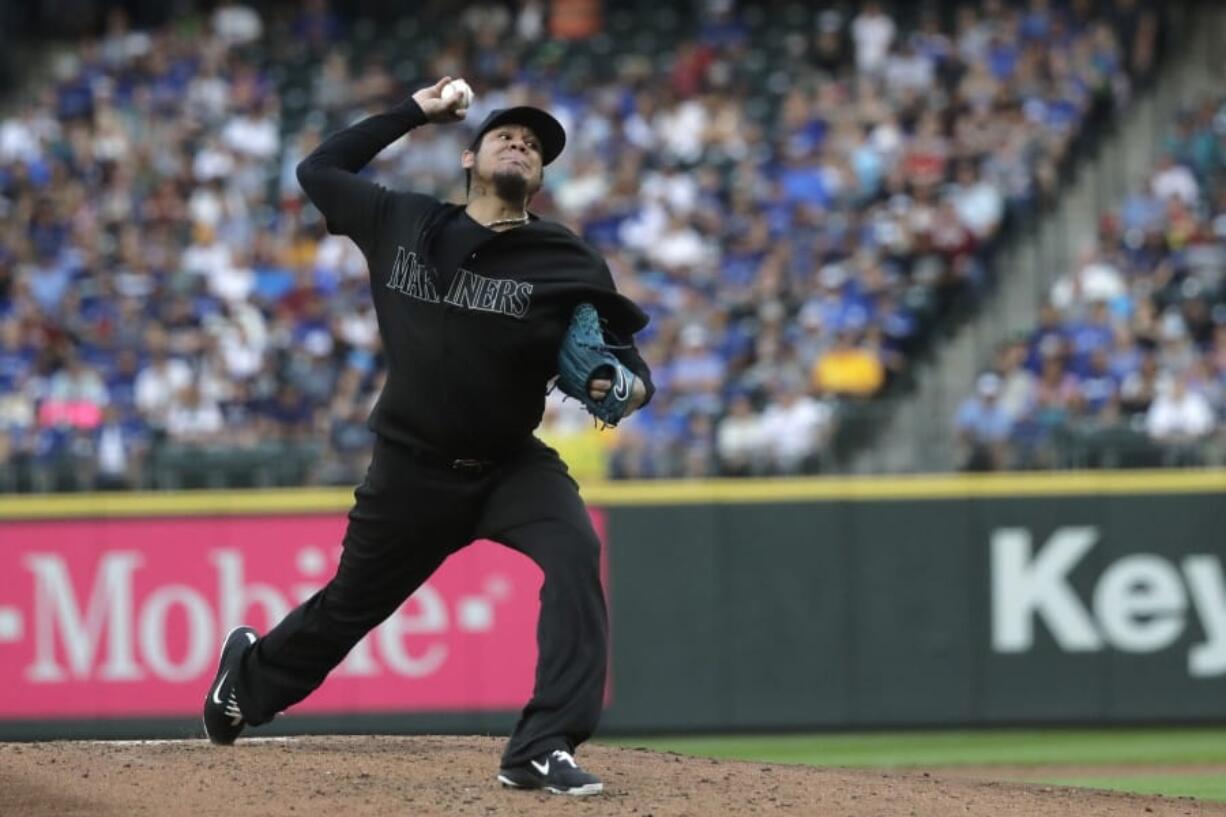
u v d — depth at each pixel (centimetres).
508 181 2014
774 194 6103
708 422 5041
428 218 2027
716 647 4644
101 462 4684
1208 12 6806
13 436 5006
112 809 2042
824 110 6397
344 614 2197
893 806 2158
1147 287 5609
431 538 2114
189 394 5284
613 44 7044
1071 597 4641
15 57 7431
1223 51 6744
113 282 5944
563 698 2042
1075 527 4644
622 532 4662
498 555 4622
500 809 1995
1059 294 5638
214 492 4659
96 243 6138
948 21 7006
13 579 4634
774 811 2069
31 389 5422
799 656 4638
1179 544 4625
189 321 5769
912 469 4712
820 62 6819
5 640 4619
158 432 5172
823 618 4641
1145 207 5944
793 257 5797
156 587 4628
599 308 2023
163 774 2239
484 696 4597
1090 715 4616
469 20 7306
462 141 6469
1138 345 5297
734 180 6212
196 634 4622
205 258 6028
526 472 2100
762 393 5250
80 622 4628
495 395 2020
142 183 6400
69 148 6538
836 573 4647
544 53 7025
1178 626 4619
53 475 4678
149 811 2030
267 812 2009
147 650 4619
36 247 6122
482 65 6900
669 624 4641
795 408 5044
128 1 7531
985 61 6550
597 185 6231
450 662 4609
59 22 7544
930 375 5547
